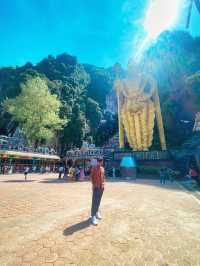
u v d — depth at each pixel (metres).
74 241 5.09
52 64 93.31
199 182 18.33
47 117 44.69
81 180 21.86
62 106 66.56
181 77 49.69
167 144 44.94
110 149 40.31
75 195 11.72
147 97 34.50
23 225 6.24
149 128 34.53
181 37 57.59
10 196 11.16
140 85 35.00
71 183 18.88
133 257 4.32
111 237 5.38
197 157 26.09
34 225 6.24
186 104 45.09
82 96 86.12
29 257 4.25
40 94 44.78
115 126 73.69
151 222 6.71
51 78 86.38
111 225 6.34
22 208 8.41
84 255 4.38
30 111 43.62
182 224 6.54
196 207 9.02
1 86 74.75
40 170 38.72
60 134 63.38
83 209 8.26
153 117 34.66
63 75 90.75
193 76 42.53
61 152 63.66
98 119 79.12
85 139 70.00
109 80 106.06
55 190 13.73
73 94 81.38
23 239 5.17
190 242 5.12
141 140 34.66
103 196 11.45
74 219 6.88
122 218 7.12
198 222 6.76
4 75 79.19
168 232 5.81
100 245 4.88
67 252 4.50
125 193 12.72
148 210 8.35
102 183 6.63
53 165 46.44
